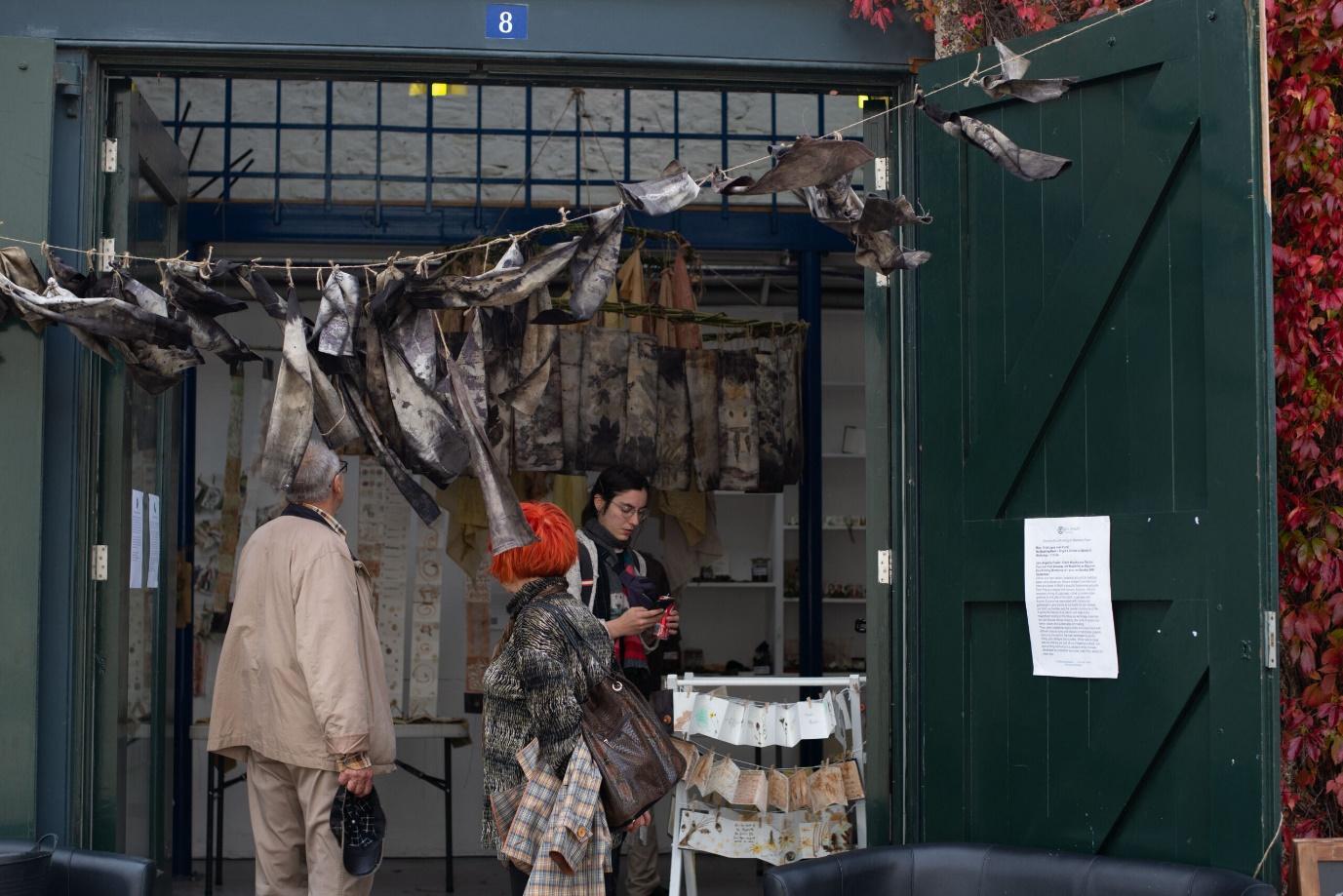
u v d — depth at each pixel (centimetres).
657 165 688
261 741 400
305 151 677
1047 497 372
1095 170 366
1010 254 383
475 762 680
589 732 344
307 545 400
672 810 440
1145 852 345
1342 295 395
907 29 426
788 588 706
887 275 423
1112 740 353
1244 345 328
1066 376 368
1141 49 355
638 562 516
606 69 424
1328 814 407
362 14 414
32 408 396
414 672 612
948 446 395
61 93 408
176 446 505
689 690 437
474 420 360
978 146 334
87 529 411
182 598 625
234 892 602
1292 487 408
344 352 355
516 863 339
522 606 353
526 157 630
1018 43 383
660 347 573
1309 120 400
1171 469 344
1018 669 377
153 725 475
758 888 614
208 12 411
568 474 551
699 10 421
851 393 729
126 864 355
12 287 368
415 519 666
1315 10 398
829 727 431
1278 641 323
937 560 396
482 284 357
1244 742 323
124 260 385
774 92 436
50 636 402
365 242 612
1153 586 344
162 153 478
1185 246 345
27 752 391
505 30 416
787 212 632
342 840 393
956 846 349
